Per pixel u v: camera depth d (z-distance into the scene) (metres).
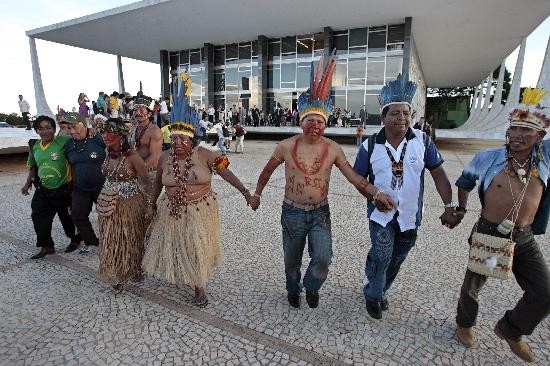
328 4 18.77
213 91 28.25
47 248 3.83
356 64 22.98
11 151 11.80
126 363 2.22
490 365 2.25
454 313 2.81
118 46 29.64
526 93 2.02
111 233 2.96
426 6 18.39
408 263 3.75
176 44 28.00
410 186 2.47
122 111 12.72
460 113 51.44
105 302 2.91
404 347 2.40
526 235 2.16
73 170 3.65
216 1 19.02
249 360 2.25
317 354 2.32
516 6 17.58
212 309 2.83
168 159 2.77
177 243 2.74
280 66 25.53
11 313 2.75
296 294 2.82
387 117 2.42
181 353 2.31
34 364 2.21
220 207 5.91
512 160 2.14
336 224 5.09
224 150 14.30
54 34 26.41
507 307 2.91
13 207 5.80
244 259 3.80
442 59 31.70
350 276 3.44
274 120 24.33
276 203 6.22
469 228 5.01
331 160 2.53
